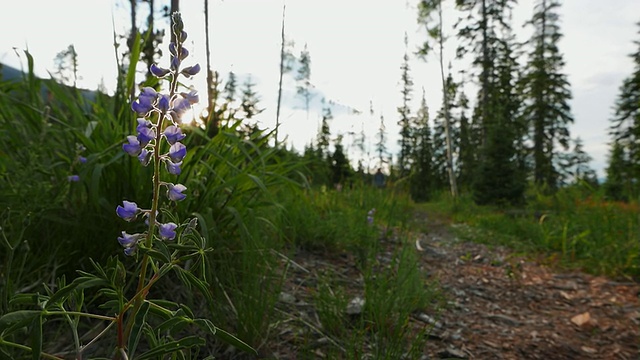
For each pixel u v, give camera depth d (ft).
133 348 3.38
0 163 8.10
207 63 20.56
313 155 17.89
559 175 101.55
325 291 9.60
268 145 12.01
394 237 18.86
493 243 23.93
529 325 11.56
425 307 11.32
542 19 99.14
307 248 13.96
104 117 9.09
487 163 51.37
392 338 7.95
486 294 14.02
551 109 100.58
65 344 6.09
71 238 7.51
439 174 120.88
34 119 8.52
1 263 6.83
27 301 3.36
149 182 7.89
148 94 3.25
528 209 39.78
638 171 47.50
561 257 19.57
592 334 11.16
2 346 3.84
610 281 16.05
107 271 3.38
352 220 16.99
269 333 7.79
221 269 8.24
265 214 11.75
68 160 8.27
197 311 7.57
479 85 80.53
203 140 10.84
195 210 8.78
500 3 76.38
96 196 7.09
